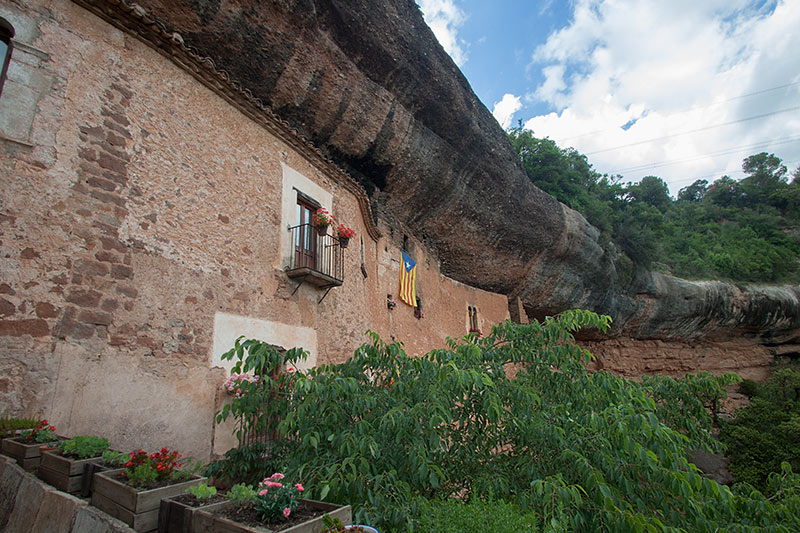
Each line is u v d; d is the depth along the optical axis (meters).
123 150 4.47
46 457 2.93
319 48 7.68
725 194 42.44
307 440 3.61
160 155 4.83
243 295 5.52
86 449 2.92
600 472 3.74
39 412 3.47
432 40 9.92
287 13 6.93
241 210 5.73
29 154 3.79
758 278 25.48
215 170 5.46
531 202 14.84
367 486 3.28
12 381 3.38
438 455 4.20
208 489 2.45
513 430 4.40
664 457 4.16
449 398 4.15
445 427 4.42
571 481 3.99
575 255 17.28
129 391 4.11
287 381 4.12
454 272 14.32
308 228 7.03
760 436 14.66
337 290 7.42
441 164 11.34
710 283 22.86
